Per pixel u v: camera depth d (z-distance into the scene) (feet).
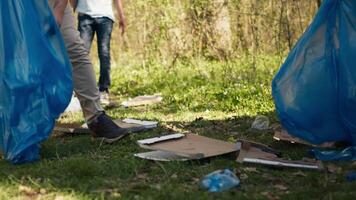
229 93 23.95
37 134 14.23
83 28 25.53
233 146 14.90
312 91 15.44
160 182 12.76
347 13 15.19
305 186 12.37
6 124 14.33
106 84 25.94
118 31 38.19
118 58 38.40
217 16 30.81
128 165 13.80
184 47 32.27
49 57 14.42
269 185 12.50
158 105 24.16
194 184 12.55
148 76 31.83
